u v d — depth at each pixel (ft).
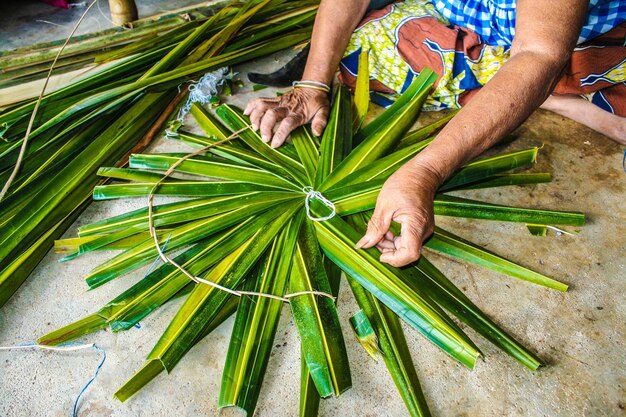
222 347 1.79
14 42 3.45
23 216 2.09
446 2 2.54
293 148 2.38
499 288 1.98
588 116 2.64
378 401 1.66
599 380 1.74
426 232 1.65
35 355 1.75
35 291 1.94
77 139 2.45
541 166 2.49
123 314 1.70
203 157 2.30
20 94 2.76
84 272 2.01
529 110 1.73
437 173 1.67
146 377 1.60
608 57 2.42
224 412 1.63
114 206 2.27
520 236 2.18
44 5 3.91
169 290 1.77
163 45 3.14
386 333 1.73
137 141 2.55
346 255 1.85
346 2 2.55
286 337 1.81
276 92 2.93
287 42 3.26
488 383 1.72
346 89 2.71
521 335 1.84
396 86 2.74
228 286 1.77
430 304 1.72
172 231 1.97
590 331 1.87
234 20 3.19
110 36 3.33
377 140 2.25
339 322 1.80
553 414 1.65
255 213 2.00
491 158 2.21
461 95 2.67
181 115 2.77
